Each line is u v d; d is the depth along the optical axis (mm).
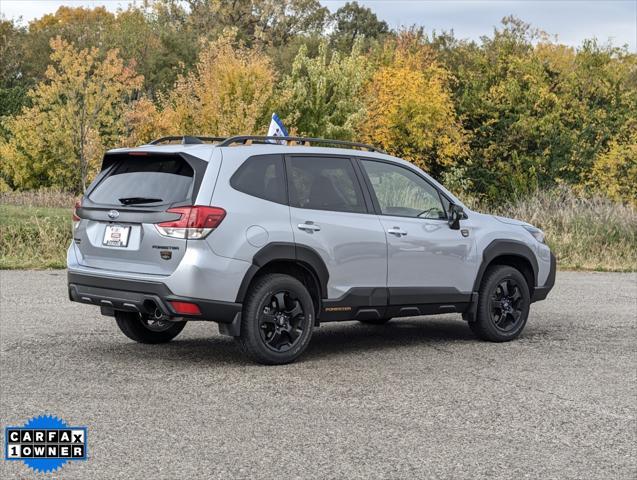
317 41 51719
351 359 7855
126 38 49188
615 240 18859
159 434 5359
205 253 7004
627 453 5176
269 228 7336
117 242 7352
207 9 70062
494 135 34375
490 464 4906
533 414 6016
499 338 8898
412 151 32312
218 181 7195
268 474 4652
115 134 26078
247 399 6262
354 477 4633
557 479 4680
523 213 20391
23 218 17594
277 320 7457
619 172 31219
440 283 8492
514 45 36594
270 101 27000
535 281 9305
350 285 7863
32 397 6223
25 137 26188
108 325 9383
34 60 50406
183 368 7289
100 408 5949
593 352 8398
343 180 8031
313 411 5965
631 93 34688
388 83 31578
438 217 8625
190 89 26188
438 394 6539
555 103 34000
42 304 10711
